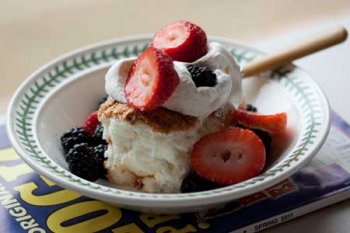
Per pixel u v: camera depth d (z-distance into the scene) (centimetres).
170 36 52
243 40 74
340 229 48
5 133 56
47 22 80
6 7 83
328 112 51
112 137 50
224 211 48
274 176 45
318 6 80
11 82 69
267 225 48
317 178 51
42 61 73
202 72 49
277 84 57
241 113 52
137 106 48
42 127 52
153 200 43
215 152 49
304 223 48
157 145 48
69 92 56
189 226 47
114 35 78
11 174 52
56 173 46
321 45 58
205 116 49
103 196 44
